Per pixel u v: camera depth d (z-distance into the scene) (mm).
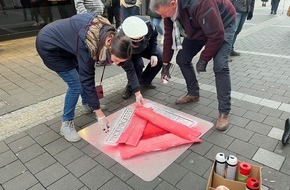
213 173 1878
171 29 2811
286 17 8938
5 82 4133
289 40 6047
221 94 2729
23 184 2148
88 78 2115
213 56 2623
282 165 2234
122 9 5809
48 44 2250
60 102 3447
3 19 6461
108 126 2607
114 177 2188
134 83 2793
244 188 1768
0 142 2674
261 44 5820
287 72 4172
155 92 3637
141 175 2199
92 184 2125
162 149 2461
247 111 3061
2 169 2316
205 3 2266
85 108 3100
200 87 3734
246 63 4656
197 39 2746
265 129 2721
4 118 3098
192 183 2100
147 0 7895
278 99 3311
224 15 2537
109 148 2533
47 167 2322
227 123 2756
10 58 5297
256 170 1837
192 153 2426
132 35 2355
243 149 2447
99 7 4055
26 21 6855
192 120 2928
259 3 13023
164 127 2723
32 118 3092
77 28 2094
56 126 2920
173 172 2217
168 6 2389
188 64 3129
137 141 2568
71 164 2348
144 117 2883
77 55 2094
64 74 2455
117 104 3357
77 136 2654
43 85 3982
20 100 3525
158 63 3479
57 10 7379
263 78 3971
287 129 2467
